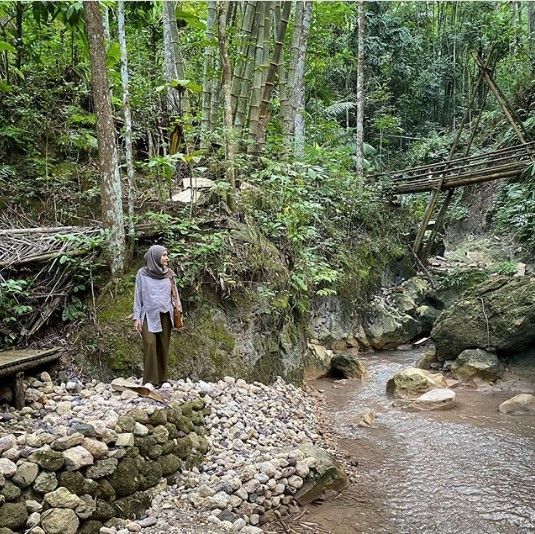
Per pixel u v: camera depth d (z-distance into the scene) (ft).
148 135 26.12
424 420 19.26
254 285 20.47
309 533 11.99
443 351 25.52
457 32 68.64
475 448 16.63
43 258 16.90
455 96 68.33
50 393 14.15
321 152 34.06
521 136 39.50
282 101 31.37
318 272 24.72
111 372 15.80
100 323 16.47
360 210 36.04
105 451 11.17
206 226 20.43
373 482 14.56
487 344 23.98
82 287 17.03
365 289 32.42
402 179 43.83
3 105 24.09
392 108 56.59
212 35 26.27
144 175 26.02
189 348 17.24
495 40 60.49
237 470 13.23
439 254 45.55
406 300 33.60
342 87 60.85
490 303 24.59
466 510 13.00
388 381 22.93
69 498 10.18
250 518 12.03
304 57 34.81
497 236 45.44
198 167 23.76
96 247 17.70
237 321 19.20
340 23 55.47
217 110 27.71
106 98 16.85
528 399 20.10
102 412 12.59
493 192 50.16
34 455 10.12
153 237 18.90
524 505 13.15
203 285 18.62
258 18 27.78
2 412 12.59
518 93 52.29
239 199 22.22
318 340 27.55
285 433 16.11
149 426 12.56
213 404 15.69
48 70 26.81
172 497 12.14
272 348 20.59
